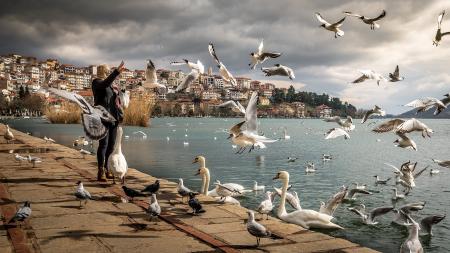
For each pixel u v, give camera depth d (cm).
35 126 8962
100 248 623
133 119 8588
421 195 2003
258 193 1891
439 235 1315
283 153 4291
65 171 1384
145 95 8831
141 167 2816
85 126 612
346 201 1808
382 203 1808
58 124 9900
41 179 1213
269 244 661
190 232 712
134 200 968
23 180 1191
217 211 892
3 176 1262
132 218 805
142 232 714
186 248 632
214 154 3934
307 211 1120
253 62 1054
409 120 938
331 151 4753
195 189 1912
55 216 802
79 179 1226
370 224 1392
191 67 1057
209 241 664
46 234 687
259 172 2720
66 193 1016
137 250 618
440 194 2025
